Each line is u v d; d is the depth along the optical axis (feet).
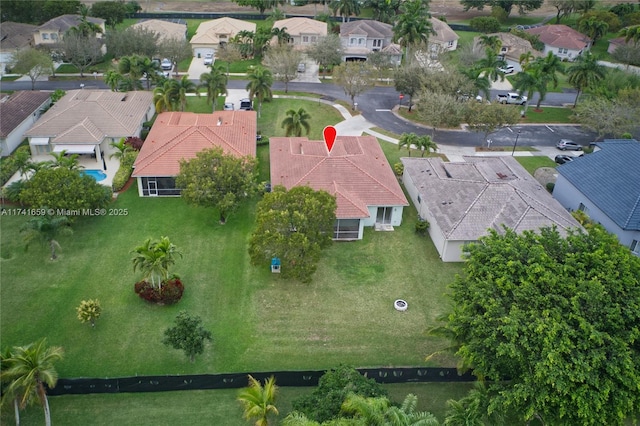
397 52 310.86
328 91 284.82
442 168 183.21
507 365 95.40
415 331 129.49
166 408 106.42
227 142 189.88
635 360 89.76
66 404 106.32
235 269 147.13
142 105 226.38
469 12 467.93
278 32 322.96
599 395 86.28
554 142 237.25
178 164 177.99
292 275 131.64
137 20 404.98
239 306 134.21
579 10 423.23
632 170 170.30
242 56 321.93
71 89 268.82
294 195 138.41
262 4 416.26
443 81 234.38
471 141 234.58
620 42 352.28
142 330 125.49
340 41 310.45
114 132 201.46
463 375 113.91
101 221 164.66
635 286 98.17
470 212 155.53
